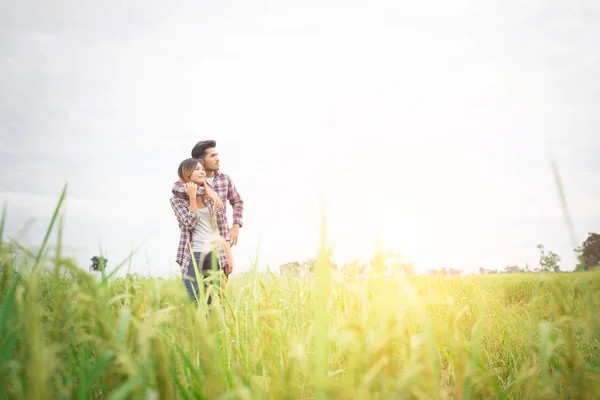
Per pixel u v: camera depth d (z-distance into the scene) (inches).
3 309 46.2
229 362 64.2
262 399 52.1
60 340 51.8
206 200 197.5
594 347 77.0
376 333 50.1
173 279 59.9
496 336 98.3
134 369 43.1
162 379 47.5
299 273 102.0
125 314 48.5
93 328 52.4
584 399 53.7
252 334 77.2
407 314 53.1
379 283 60.5
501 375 86.4
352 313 63.8
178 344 60.9
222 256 195.0
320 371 42.5
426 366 47.4
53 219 48.4
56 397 44.3
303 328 85.0
